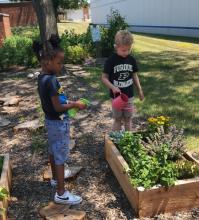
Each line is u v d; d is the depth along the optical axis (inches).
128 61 78.1
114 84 78.9
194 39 323.6
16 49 212.1
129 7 488.7
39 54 60.3
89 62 210.8
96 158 82.7
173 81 151.9
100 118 110.2
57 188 65.3
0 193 58.6
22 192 70.3
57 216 60.8
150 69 181.3
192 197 60.7
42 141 93.7
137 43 313.0
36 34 277.7
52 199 67.4
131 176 61.3
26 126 102.7
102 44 225.1
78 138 95.1
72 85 154.1
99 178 73.9
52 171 70.1
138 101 123.4
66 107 61.0
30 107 125.6
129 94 80.4
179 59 211.3
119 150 73.0
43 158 84.6
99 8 640.4
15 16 541.3
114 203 65.1
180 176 62.6
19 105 129.2
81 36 239.9
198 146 84.5
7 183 67.1
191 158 69.2
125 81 78.8
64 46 216.2
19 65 213.5
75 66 201.6
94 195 68.1
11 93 148.1
